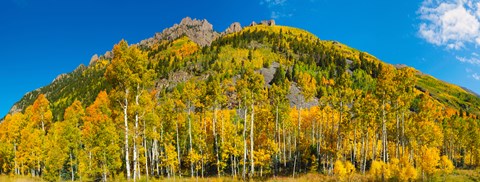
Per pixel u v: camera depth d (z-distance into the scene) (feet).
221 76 394.52
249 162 124.77
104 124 136.98
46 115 202.39
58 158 141.79
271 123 151.53
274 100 142.10
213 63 473.67
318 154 147.84
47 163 141.18
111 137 132.87
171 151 125.18
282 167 160.04
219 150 146.00
